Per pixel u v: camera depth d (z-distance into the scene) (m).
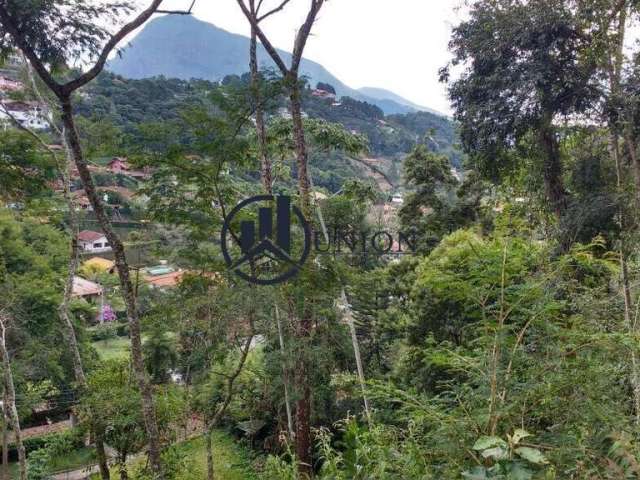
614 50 8.27
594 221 8.29
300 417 8.59
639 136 8.23
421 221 19.84
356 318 14.77
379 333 15.53
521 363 2.56
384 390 2.75
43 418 17.39
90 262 28.64
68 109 5.51
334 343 9.33
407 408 2.72
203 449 15.05
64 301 10.05
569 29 8.73
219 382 11.80
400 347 14.83
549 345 2.49
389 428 3.08
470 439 2.37
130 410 9.70
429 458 2.55
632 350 2.44
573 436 2.20
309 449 8.58
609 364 2.63
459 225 19.50
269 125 11.81
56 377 15.09
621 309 5.70
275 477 4.22
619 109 8.08
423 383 10.05
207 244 7.10
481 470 1.99
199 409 12.19
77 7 5.20
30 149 8.95
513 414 2.44
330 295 7.96
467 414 2.45
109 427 10.12
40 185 9.48
